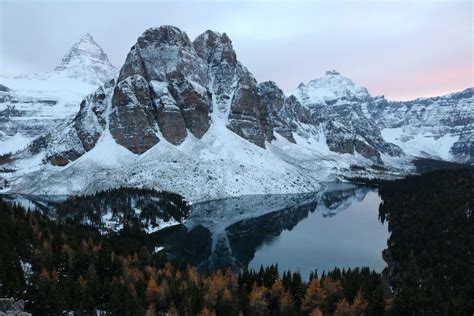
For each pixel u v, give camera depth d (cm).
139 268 8088
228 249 11606
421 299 6469
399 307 6538
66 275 7438
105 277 7219
